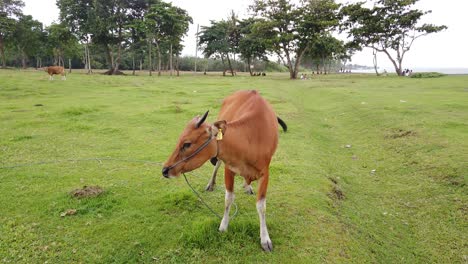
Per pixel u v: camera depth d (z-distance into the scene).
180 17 45.09
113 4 44.91
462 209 5.45
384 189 6.62
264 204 4.12
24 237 4.18
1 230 4.31
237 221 4.53
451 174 6.50
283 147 8.59
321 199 5.52
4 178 5.99
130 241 4.17
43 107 13.16
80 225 4.48
